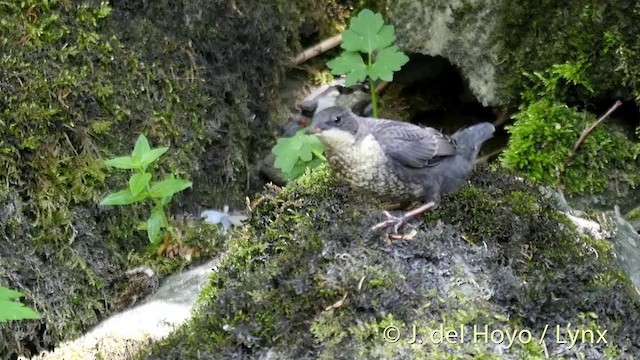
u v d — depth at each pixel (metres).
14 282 7.18
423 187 6.36
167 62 8.33
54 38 7.55
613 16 7.95
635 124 8.41
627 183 8.20
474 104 9.67
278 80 9.62
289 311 5.59
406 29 9.09
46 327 7.27
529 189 7.09
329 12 10.61
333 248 5.98
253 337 5.51
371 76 7.98
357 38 8.07
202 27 8.58
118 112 7.90
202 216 8.55
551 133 8.23
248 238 6.57
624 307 5.68
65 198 7.54
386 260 5.86
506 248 6.15
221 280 6.23
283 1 9.51
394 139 6.21
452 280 5.75
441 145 6.31
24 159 7.41
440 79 9.73
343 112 6.17
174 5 8.34
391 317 5.39
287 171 7.91
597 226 7.01
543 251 6.22
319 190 6.86
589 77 8.23
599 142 8.23
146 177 6.85
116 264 7.75
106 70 7.85
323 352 5.32
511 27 8.47
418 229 6.27
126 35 8.04
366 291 5.55
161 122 8.23
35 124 7.43
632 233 7.23
